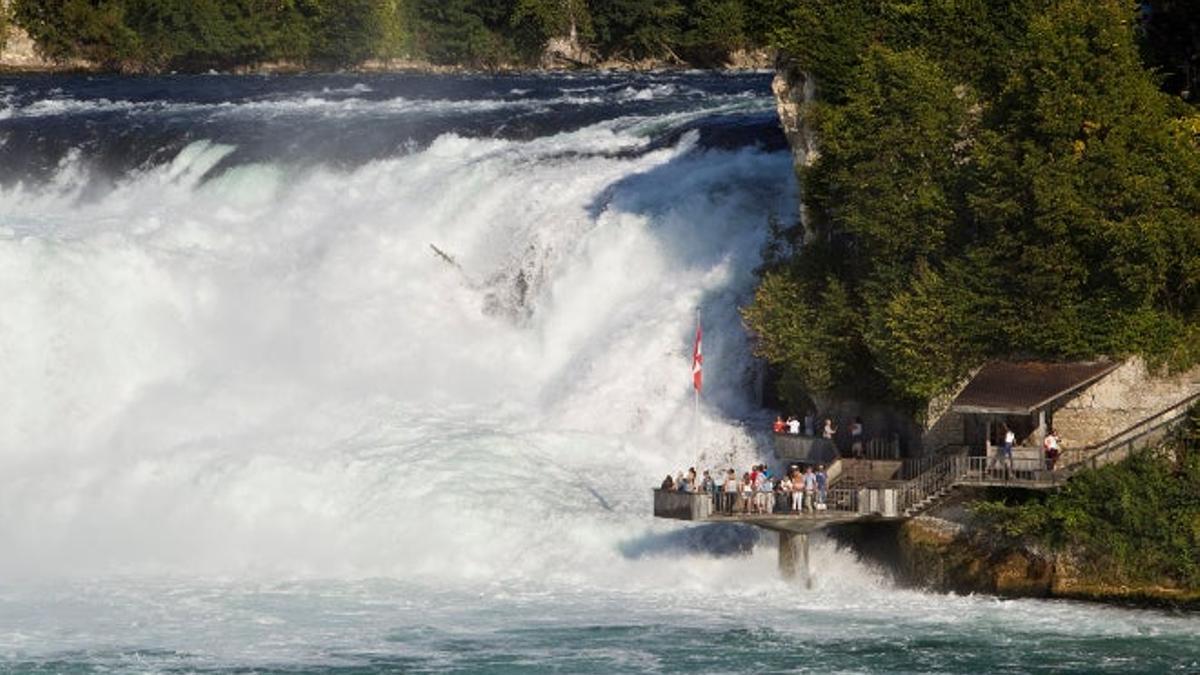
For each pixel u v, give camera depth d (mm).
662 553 83062
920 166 85062
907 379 82438
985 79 87688
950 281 82625
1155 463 78562
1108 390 80062
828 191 87625
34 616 76812
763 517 79062
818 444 84875
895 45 89562
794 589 80562
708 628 74375
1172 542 77062
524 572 83062
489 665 69750
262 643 72875
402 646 72250
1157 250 79438
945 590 80188
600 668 69312
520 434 93062
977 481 79562
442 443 91688
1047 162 81812
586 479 89812
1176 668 69062
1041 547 79062
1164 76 86938
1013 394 79000
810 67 89312
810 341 86562
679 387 95438
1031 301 80875
